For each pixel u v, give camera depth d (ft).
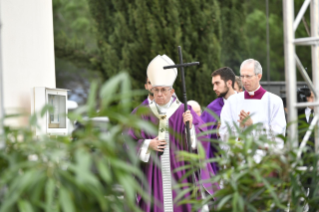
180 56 23.06
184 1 62.54
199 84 61.67
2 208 11.35
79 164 11.60
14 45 22.93
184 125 23.68
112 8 69.97
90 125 12.45
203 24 62.75
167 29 62.49
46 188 11.78
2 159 13.29
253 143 15.56
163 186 23.40
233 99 27.66
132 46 65.16
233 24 76.69
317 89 21.54
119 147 12.72
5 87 21.89
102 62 70.59
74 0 105.60
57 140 12.97
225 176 14.55
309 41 20.40
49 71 26.27
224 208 15.34
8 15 22.65
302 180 16.25
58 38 76.95
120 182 12.24
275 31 104.88
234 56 77.82
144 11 63.82
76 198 12.42
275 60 105.19
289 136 17.07
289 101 19.11
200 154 15.76
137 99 62.44
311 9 21.97
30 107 23.70
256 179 14.71
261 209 15.87
